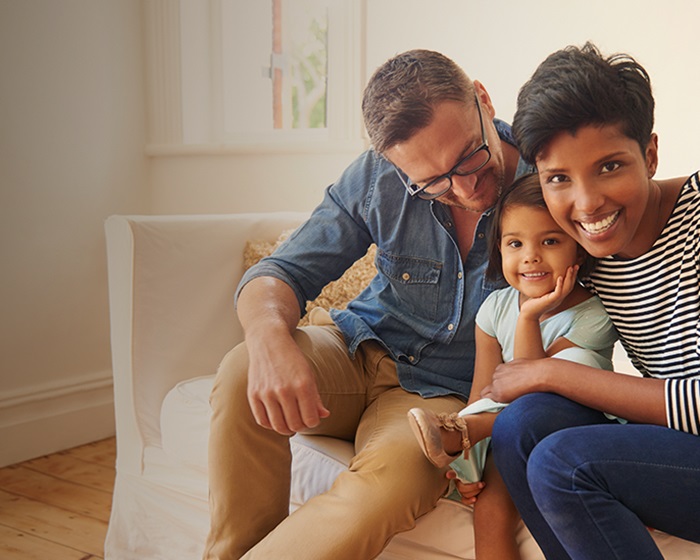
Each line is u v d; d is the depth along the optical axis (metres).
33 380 2.69
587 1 2.13
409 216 1.52
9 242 2.62
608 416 1.21
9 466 2.57
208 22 3.04
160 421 1.87
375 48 2.54
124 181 3.00
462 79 1.33
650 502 1.05
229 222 2.07
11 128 2.63
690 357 1.16
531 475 1.10
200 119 3.06
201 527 1.72
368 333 1.55
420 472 1.25
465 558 1.31
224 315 2.05
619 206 1.12
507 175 1.47
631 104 1.11
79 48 2.82
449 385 1.53
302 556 1.17
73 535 2.08
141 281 1.87
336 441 1.53
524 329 1.32
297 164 2.75
